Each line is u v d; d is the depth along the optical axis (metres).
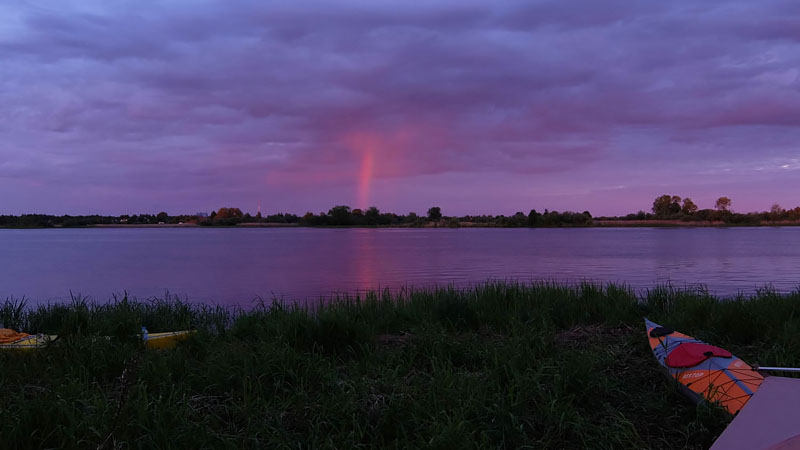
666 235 91.75
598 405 5.18
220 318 10.48
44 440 4.18
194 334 7.85
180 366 6.05
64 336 6.92
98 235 120.56
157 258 38.97
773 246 50.47
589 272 25.14
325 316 7.72
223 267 30.27
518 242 64.25
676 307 9.55
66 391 4.99
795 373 5.40
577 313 9.27
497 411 4.64
